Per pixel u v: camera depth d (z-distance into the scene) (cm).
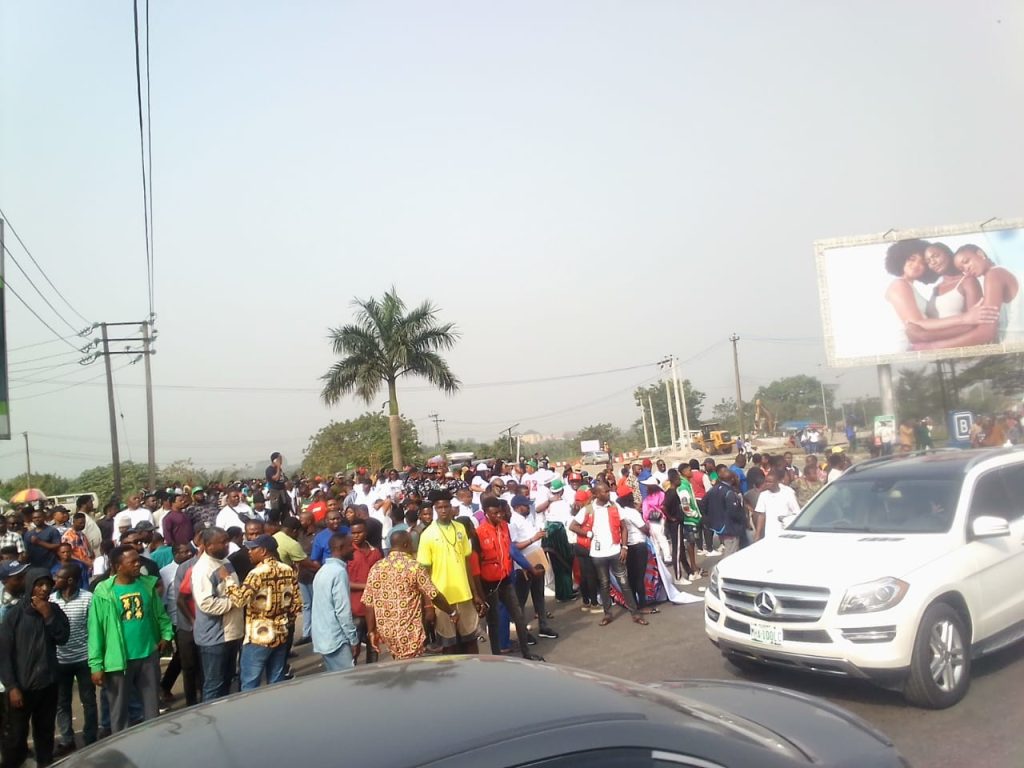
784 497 1175
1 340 1838
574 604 1240
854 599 620
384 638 714
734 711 384
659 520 1316
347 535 746
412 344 3033
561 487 1365
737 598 694
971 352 2678
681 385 7288
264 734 251
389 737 240
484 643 1053
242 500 1453
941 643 629
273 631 721
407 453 4819
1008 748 539
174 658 913
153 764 240
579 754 241
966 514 702
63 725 781
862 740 351
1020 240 2677
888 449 2722
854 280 2747
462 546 830
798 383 11669
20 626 693
